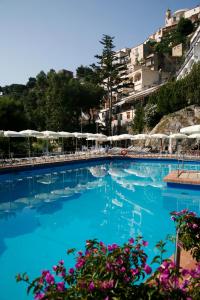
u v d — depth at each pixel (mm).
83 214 11352
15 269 6711
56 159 25359
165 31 89938
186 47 68188
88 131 51156
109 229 9570
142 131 44844
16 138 34281
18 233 9195
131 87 58375
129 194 14969
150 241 8352
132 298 2254
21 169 20156
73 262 7020
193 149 33938
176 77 53188
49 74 47500
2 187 16719
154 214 11312
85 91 50188
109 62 51312
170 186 15906
